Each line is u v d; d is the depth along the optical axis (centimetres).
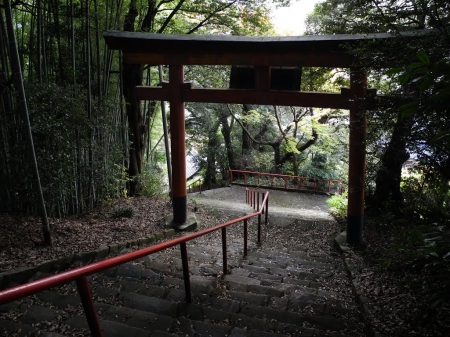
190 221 771
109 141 805
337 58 577
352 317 349
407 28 455
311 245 725
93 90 802
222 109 1670
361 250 607
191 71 1215
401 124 430
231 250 637
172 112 694
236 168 1817
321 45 566
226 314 332
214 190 1496
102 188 787
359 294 384
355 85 576
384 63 396
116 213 738
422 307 300
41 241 502
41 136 520
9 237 495
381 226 676
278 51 605
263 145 1891
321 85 844
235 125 1911
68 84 671
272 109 1672
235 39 611
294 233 836
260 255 614
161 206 870
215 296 392
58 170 532
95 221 674
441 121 317
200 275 465
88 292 193
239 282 455
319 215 993
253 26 1047
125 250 532
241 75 661
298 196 1420
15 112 509
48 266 423
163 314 330
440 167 388
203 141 1819
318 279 487
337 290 440
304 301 387
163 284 408
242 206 1085
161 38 633
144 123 1080
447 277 276
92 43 864
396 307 333
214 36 633
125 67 941
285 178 1501
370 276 434
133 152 987
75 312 320
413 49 335
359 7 428
